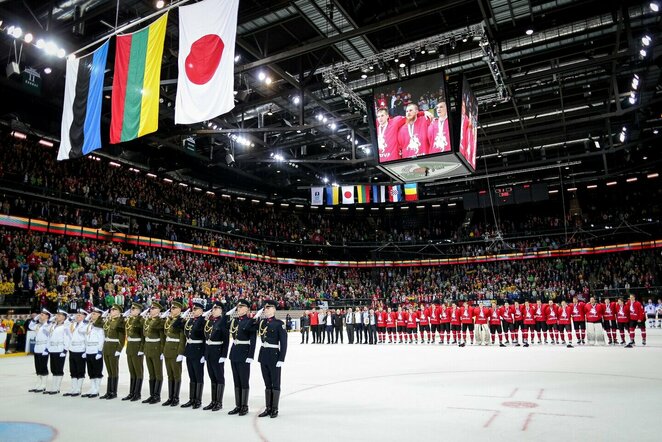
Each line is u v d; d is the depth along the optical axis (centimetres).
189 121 1553
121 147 4059
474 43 2736
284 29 2622
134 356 1133
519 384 1219
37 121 3616
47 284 3019
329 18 2373
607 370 1431
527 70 3092
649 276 4578
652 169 4791
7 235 3219
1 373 1725
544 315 2420
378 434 764
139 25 2433
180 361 1066
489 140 4209
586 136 4269
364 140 4244
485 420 841
